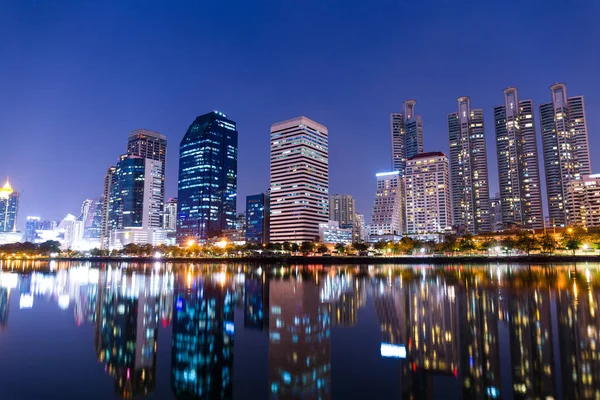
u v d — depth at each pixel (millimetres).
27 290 79188
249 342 34688
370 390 22953
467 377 24750
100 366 28016
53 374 26266
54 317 47531
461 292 66625
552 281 84625
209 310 52594
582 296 58469
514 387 22938
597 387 22688
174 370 27109
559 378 24188
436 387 23172
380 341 34281
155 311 51938
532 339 33531
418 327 39375
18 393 22828
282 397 22156
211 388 23656
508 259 192875
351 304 56406
